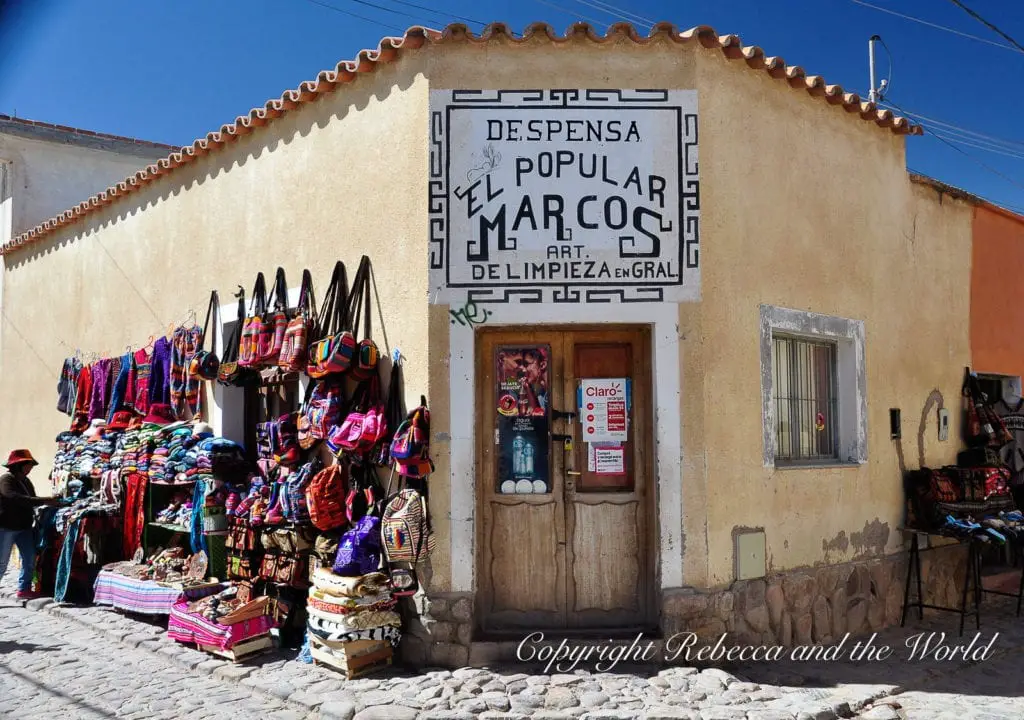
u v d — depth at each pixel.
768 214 6.92
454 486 6.16
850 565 7.29
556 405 6.57
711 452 6.32
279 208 7.77
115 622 7.79
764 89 6.98
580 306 6.29
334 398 6.70
